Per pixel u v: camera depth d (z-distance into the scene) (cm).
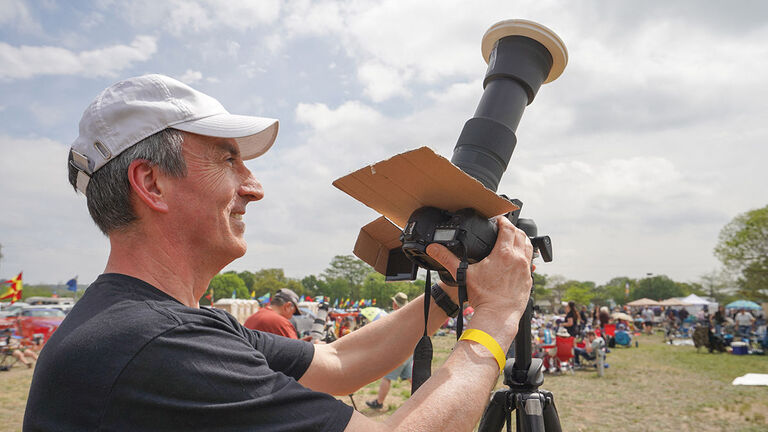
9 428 732
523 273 121
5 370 1321
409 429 92
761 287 5116
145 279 104
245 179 122
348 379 152
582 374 1331
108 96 107
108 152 104
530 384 166
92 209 108
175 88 111
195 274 112
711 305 4844
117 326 87
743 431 729
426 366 136
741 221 5519
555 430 169
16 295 2673
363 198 138
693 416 826
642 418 813
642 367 1484
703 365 1544
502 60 175
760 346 1992
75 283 4153
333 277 12644
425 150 107
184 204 108
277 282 12588
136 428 81
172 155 106
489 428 172
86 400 82
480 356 106
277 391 90
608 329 2086
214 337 93
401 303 866
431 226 128
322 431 88
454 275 122
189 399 83
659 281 12381
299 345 147
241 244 118
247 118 118
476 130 161
